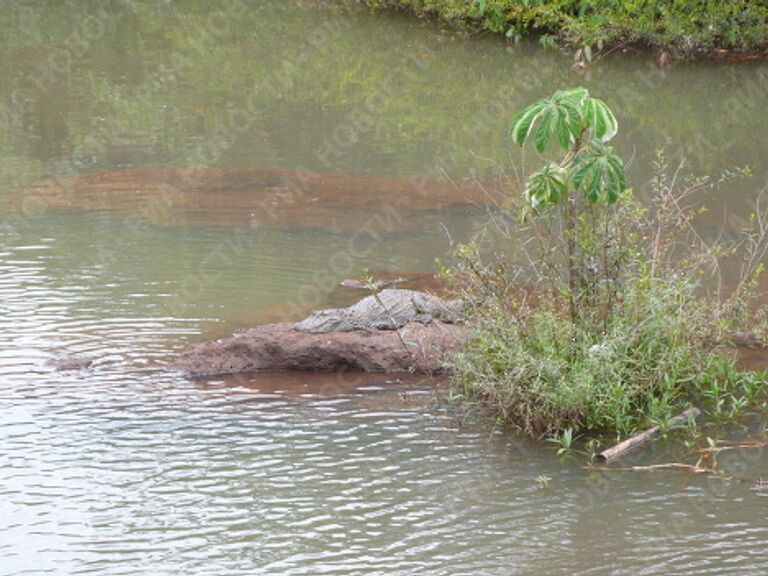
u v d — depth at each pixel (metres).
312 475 8.62
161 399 9.80
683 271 10.72
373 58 25.75
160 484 8.50
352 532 7.86
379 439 9.16
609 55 24.88
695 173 16.67
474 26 27.97
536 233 10.76
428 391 9.97
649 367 9.55
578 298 9.76
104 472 8.66
